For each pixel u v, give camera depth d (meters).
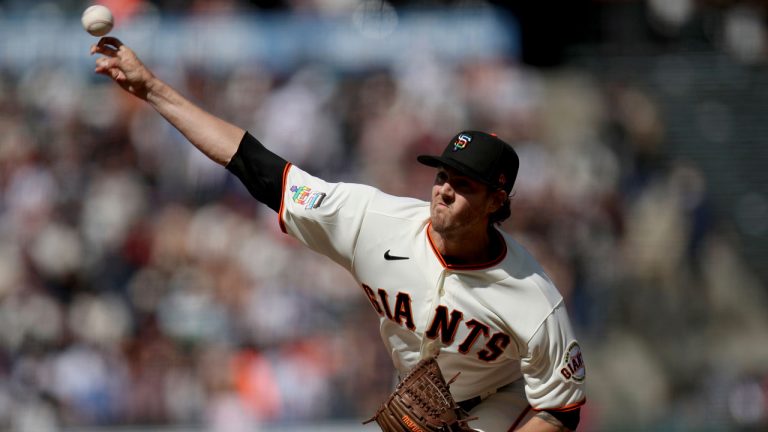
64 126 43.94
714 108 46.38
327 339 35.62
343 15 47.03
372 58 46.31
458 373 14.87
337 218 14.59
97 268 38.84
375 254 14.60
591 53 48.59
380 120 44.41
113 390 34.75
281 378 34.41
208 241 39.47
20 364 35.69
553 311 14.31
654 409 37.03
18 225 40.09
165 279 38.16
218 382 34.28
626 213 42.19
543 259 38.38
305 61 46.31
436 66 45.97
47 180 41.62
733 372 38.12
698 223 42.19
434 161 13.96
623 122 45.53
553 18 49.62
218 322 36.31
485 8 47.22
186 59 46.00
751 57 47.91
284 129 43.75
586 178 42.31
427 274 14.43
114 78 14.53
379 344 35.38
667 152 45.34
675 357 38.47
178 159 42.50
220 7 47.56
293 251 38.50
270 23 46.59
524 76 47.25
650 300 39.50
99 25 14.52
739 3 49.12
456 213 13.81
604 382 37.25
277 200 14.75
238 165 14.70
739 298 41.06
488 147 13.88
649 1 49.22
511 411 15.58
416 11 47.16
